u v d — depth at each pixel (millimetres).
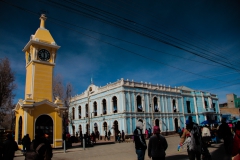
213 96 58031
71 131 51594
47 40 24516
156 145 7066
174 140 27375
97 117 43031
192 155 7574
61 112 23141
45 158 6297
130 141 31672
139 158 8219
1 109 36969
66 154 17891
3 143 8578
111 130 39062
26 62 25422
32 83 22594
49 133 21875
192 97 52312
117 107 38312
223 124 11195
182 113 48094
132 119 37656
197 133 7730
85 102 47750
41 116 21766
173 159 11688
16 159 15977
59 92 44500
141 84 41125
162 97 44375
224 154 12094
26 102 21000
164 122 43125
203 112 52188
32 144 6406
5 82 34125
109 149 20500
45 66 23844
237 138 4781
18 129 21953
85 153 18047
